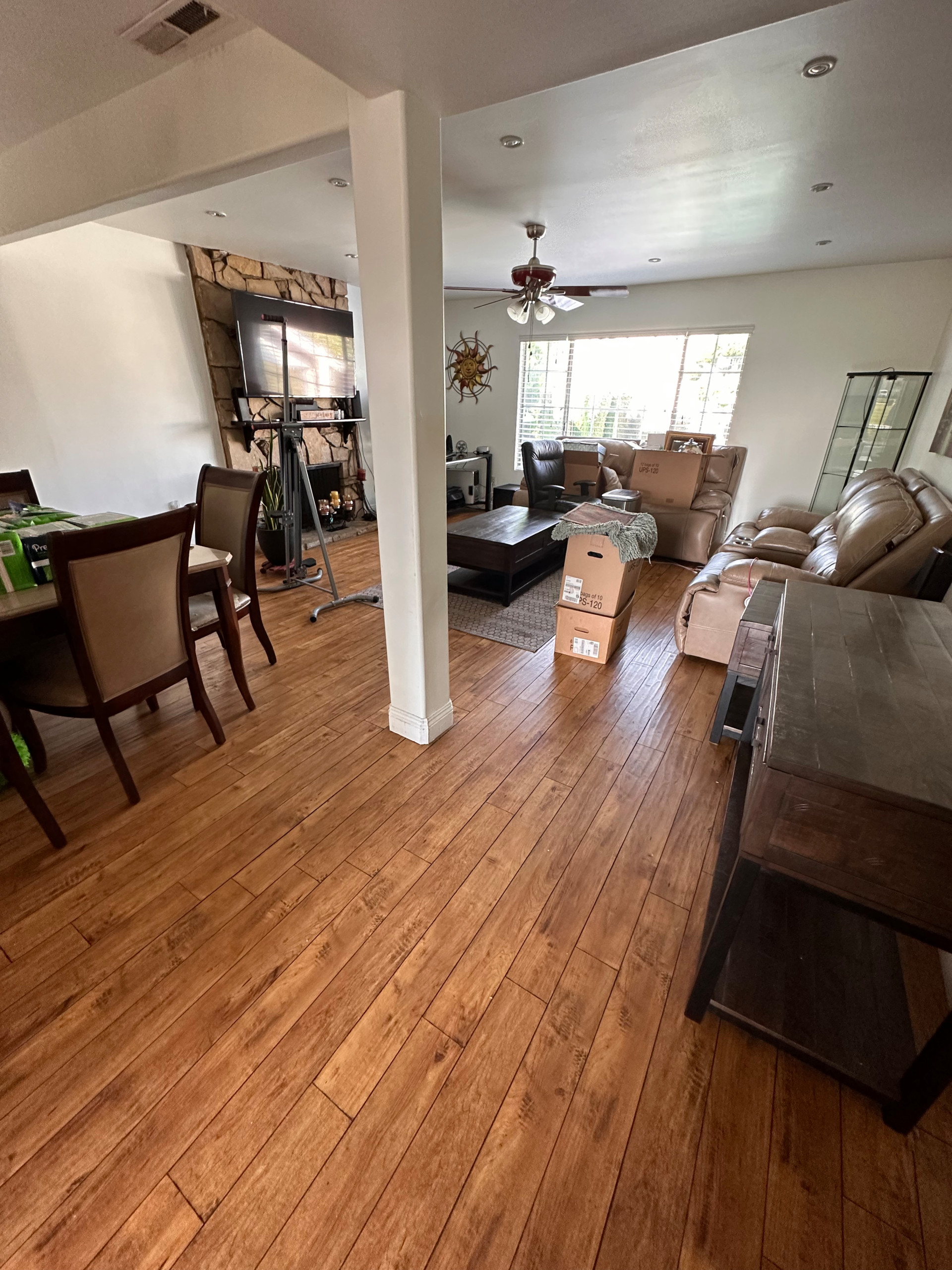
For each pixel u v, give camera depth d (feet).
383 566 6.43
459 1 3.23
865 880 2.97
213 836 5.63
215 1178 3.16
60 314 11.12
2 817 5.84
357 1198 3.09
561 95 5.95
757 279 15.30
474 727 7.59
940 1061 3.07
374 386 5.59
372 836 5.65
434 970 4.34
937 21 4.63
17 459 11.02
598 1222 3.02
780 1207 3.08
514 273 11.07
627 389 18.44
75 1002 4.06
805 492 16.31
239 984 4.21
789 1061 3.79
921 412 13.53
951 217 9.91
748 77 5.58
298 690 8.46
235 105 5.50
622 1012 4.07
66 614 4.93
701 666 9.41
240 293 13.29
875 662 4.09
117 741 6.49
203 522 8.73
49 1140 3.31
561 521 8.96
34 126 7.14
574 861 5.39
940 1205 3.10
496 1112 3.47
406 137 4.54
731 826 5.27
